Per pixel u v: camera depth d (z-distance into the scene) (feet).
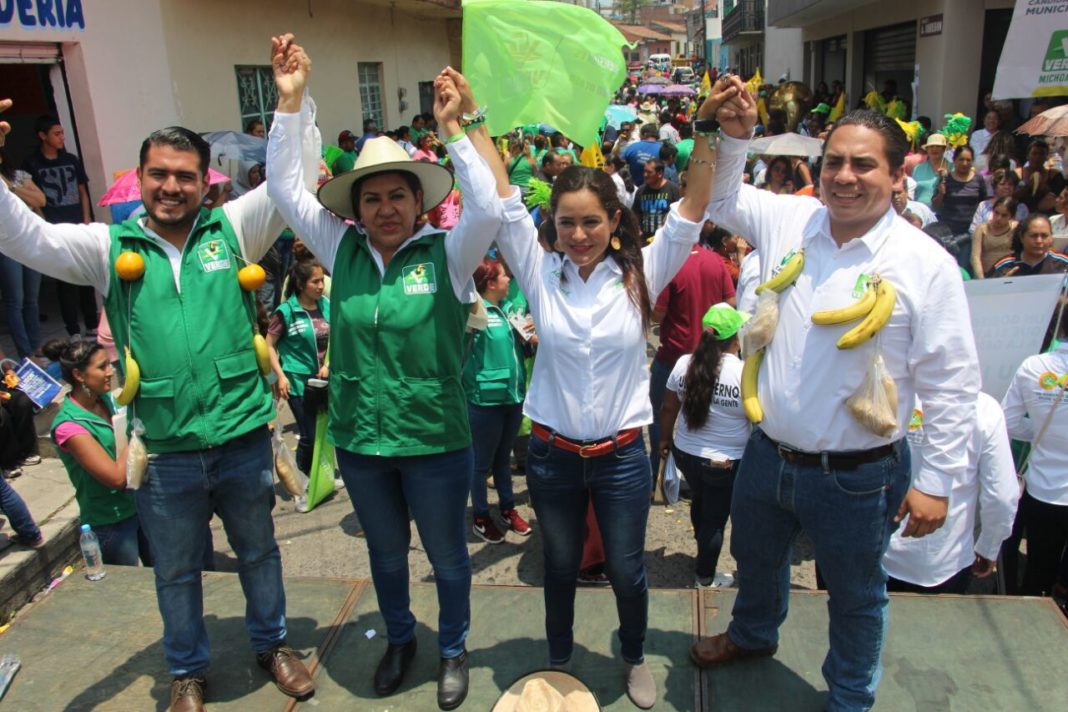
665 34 310.86
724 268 15.90
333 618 10.70
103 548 12.81
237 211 8.87
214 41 31.37
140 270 8.09
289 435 20.26
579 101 12.08
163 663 9.91
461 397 8.63
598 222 7.71
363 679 9.56
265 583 9.24
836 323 7.16
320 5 41.47
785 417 7.63
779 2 72.23
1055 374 11.14
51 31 22.90
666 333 16.10
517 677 9.47
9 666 9.73
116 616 10.86
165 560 8.63
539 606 10.83
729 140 8.00
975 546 11.15
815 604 10.50
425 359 8.23
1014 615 10.06
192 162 8.08
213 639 10.26
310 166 9.33
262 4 35.27
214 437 8.32
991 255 21.47
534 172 34.94
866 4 58.65
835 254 7.40
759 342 7.80
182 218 8.16
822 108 57.11
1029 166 27.68
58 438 12.08
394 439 8.32
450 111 7.94
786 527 8.38
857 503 7.52
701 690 9.11
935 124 46.42
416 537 15.92
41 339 23.32
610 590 11.03
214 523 16.90
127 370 8.16
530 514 16.57
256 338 8.72
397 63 53.62
